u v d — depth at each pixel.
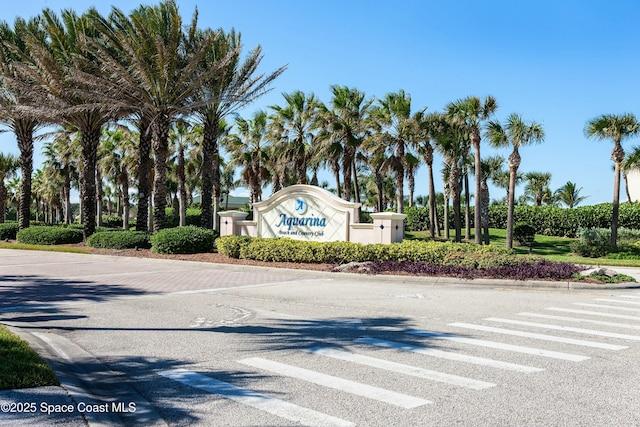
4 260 22.69
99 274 17.52
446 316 10.08
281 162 38.16
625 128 29.61
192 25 25.25
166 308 10.99
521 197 74.25
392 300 12.14
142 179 29.45
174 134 43.41
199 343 7.82
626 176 44.59
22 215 32.78
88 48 25.58
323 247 18.98
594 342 7.86
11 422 4.41
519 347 7.54
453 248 18.05
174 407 5.12
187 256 22.58
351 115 33.22
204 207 27.33
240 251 21.11
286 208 22.48
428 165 36.75
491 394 5.47
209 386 5.76
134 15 23.77
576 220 43.66
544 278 14.99
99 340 7.99
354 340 8.01
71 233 30.00
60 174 58.09
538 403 5.19
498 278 15.05
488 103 29.67
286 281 15.92
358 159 39.38
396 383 5.85
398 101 31.89
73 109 24.72
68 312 10.42
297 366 6.55
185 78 24.62
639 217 40.03
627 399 5.31
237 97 25.61
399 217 20.12
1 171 54.00
